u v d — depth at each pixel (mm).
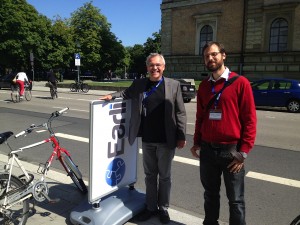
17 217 3695
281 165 6727
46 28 48438
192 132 10070
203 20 36250
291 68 31719
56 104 17203
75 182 4641
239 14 34094
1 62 44062
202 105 3463
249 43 33719
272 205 4750
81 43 53906
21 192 3691
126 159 4152
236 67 34719
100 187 3838
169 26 38562
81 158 7012
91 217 3771
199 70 36781
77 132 9602
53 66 49469
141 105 3889
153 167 4008
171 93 3814
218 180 3502
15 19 42344
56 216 4090
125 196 4207
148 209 4066
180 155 7297
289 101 16344
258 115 15016
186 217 4184
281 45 32344
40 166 4699
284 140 9219
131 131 3961
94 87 30016
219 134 3205
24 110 14500
